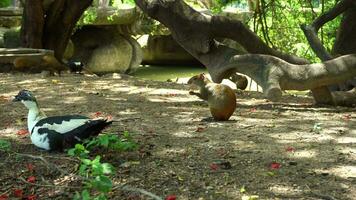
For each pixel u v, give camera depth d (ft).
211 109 20.07
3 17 56.39
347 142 17.76
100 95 25.23
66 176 14.93
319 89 23.95
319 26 26.40
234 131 18.78
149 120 20.13
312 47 25.79
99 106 22.57
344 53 29.27
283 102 24.85
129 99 24.35
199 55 24.67
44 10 42.86
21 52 36.70
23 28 42.75
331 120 20.72
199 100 24.31
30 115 16.63
